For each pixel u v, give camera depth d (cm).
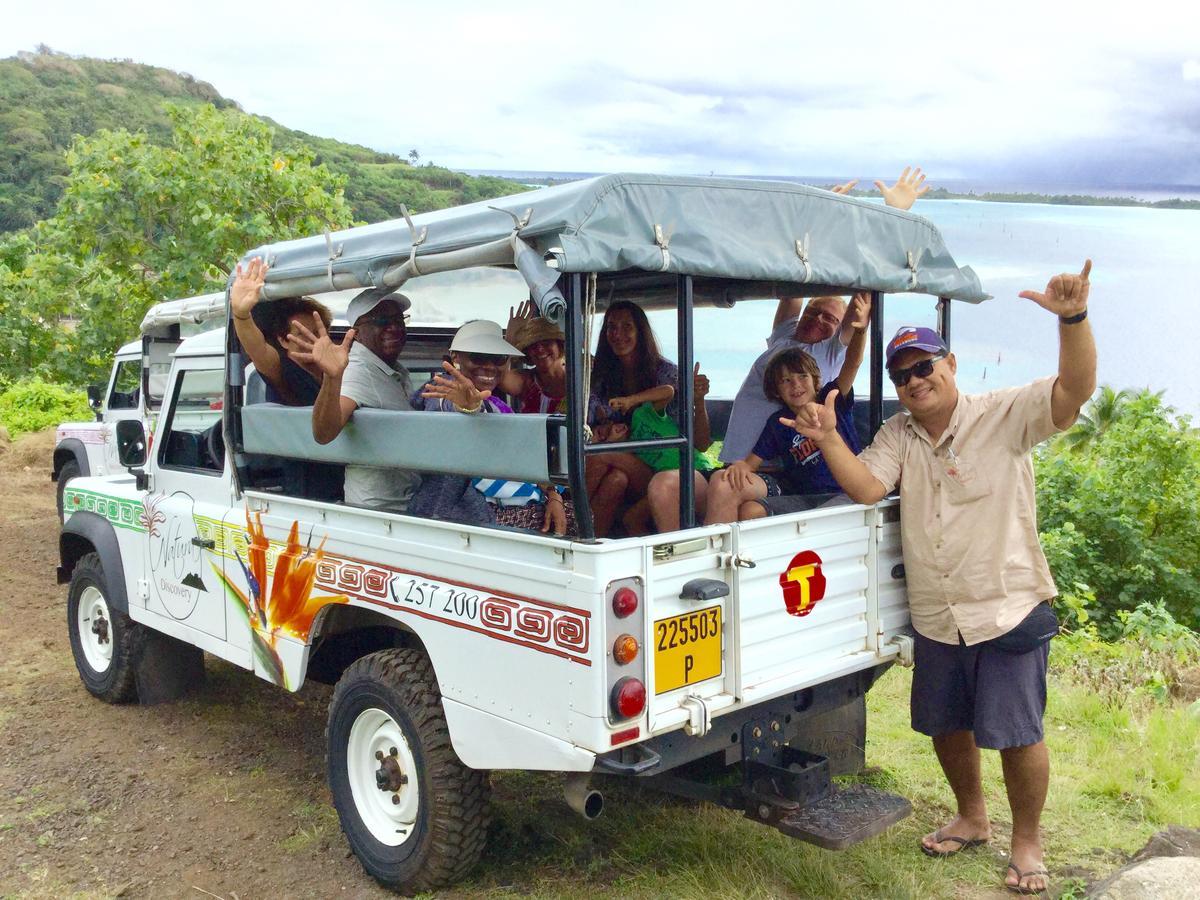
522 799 443
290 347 416
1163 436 1138
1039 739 361
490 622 320
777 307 454
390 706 361
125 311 1200
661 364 430
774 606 331
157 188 1102
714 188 320
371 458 363
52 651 685
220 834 426
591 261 278
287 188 1131
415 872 358
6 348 1952
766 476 423
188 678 586
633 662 290
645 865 385
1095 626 856
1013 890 368
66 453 1030
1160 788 452
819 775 339
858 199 377
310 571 401
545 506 375
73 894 380
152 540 520
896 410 505
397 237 345
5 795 464
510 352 356
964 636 358
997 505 354
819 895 364
